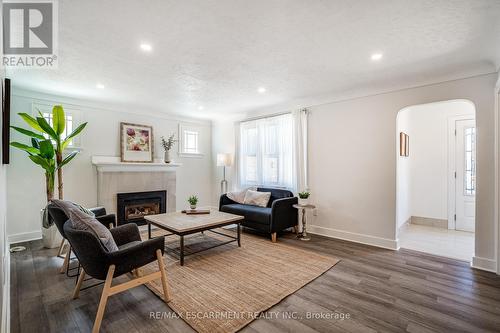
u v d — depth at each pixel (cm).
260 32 218
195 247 361
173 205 538
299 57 269
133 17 194
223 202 489
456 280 258
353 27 210
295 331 178
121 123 478
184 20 199
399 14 192
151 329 180
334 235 415
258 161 523
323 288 241
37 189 389
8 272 262
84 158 435
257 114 531
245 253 336
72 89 379
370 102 377
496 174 277
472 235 431
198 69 302
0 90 165
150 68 298
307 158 450
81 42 233
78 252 187
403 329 181
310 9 186
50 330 179
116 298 221
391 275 269
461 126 466
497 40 229
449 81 310
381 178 367
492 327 184
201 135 621
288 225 418
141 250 199
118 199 455
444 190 484
